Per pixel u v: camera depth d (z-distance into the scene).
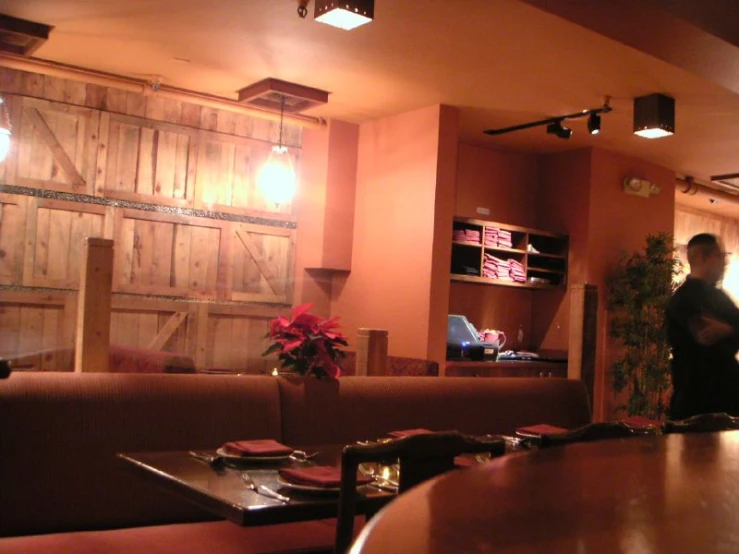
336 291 7.20
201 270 6.69
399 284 6.54
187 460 2.55
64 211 6.02
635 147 7.45
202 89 6.28
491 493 1.06
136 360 4.16
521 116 6.54
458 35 4.76
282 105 6.29
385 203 6.78
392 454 1.89
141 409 3.22
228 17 4.67
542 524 0.88
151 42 5.22
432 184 6.32
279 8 4.48
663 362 7.44
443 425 4.19
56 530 2.99
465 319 6.90
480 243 6.94
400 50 5.09
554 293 7.74
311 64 5.50
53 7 4.65
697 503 1.05
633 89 5.66
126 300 6.25
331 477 2.19
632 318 7.48
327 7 4.11
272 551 2.71
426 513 0.92
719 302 3.90
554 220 7.80
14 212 5.81
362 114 6.76
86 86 6.14
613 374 7.55
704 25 4.05
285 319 3.85
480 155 7.66
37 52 5.51
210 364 6.60
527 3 3.86
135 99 6.37
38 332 5.82
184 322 6.50
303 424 3.67
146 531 2.88
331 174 6.96
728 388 3.79
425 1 4.27
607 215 7.62
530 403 4.67
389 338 6.58
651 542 0.82
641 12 3.86
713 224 10.46
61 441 3.02
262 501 2.05
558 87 5.71
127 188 6.32
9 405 2.95
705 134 6.80
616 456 1.49
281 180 7.00
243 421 3.46
